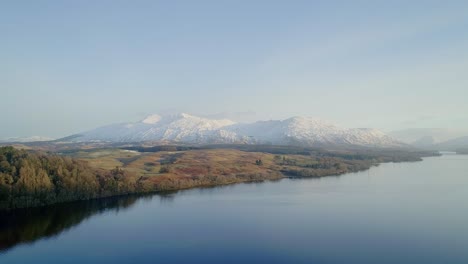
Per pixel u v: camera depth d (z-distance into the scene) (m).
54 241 124.50
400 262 104.81
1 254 112.69
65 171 193.12
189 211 166.75
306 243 121.00
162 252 113.94
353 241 122.75
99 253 113.50
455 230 133.00
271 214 160.12
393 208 168.88
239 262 105.50
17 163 180.12
